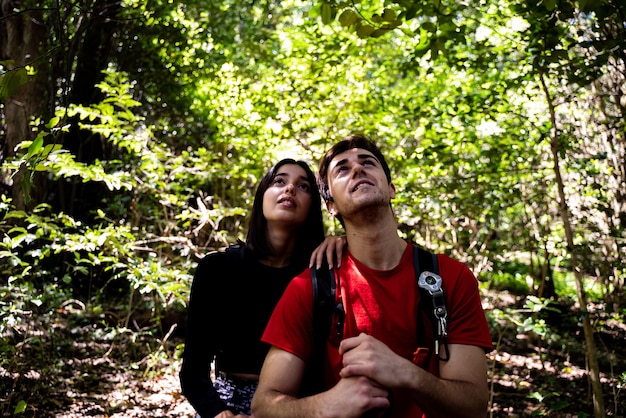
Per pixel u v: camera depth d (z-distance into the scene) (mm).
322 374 1552
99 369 5152
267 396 1494
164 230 6660
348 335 1507
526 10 3404
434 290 1497
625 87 5180
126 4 7652
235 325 2225
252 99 6121
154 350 5812
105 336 5438
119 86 5566
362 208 1546
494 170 4770
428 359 1484
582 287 4078
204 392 2162
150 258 5223
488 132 4812
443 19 3172
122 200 6648
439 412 1394
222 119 6516
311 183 2352
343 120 6273
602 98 5523
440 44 3350
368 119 5648
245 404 2184
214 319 2238
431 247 6609
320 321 1530
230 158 7367
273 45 7770
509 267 10273
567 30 3789
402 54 6316
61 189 7793
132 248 4992
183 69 8148
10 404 3957
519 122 4852
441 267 1567
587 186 4992
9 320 4043
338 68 5949
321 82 5988
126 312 6477
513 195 4805
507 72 5086
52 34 6527
